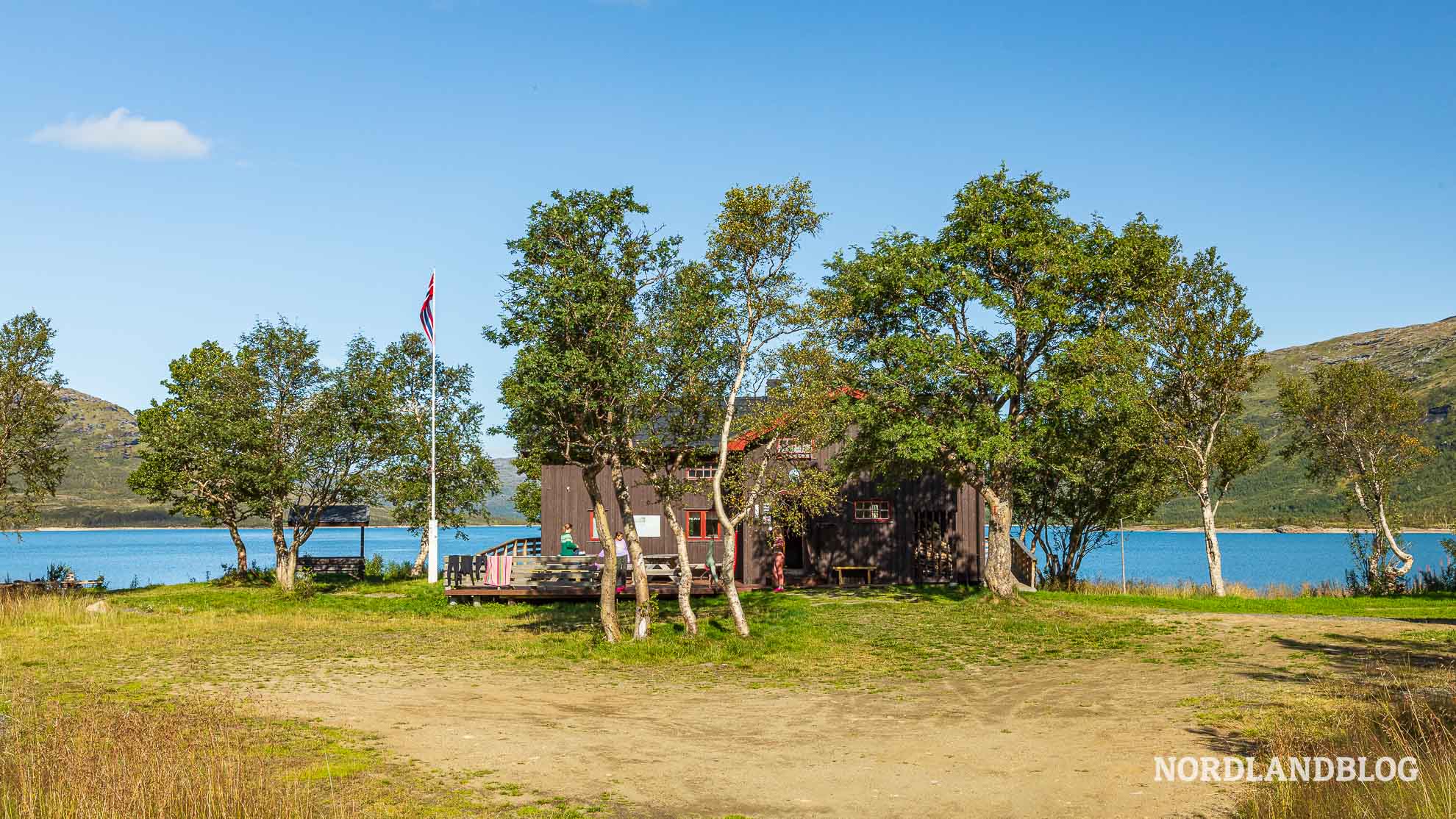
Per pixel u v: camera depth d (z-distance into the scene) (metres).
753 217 20.25
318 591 34.75
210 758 9.71
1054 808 8.57
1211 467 32.66
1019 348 27.39
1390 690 13.02
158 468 37.72
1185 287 32.19
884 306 27.95
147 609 27.75
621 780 9.70
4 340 36.31
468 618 26.02
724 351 20.25
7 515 35.56
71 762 9.08
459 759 10.54
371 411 36.31
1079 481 32.97
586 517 33.12
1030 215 26.91
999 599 26.67
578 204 19.44
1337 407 38.06
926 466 29.41
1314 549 121.75
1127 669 16.66
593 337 18.80
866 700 14.20
